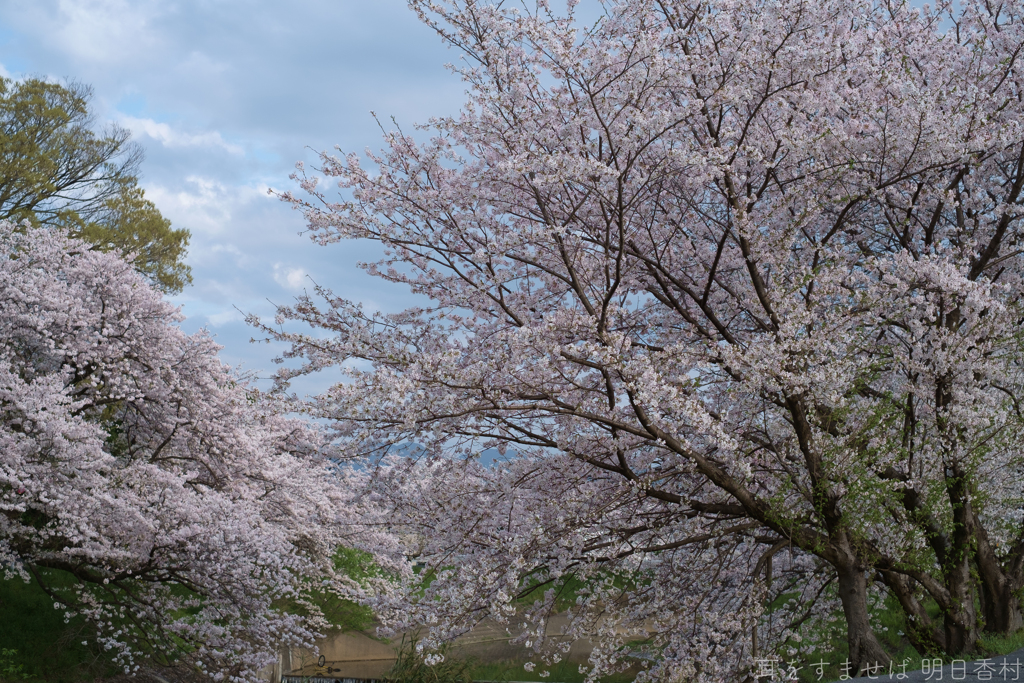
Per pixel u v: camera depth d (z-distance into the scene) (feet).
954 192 27.96
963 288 25.05
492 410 24.36
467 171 26.94
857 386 25.62
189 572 39.01
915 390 26.84
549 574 27.04
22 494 34.19
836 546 26.30
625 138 22.99
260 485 47.70
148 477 40.14
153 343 44.93
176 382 44.29
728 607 29.40
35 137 76.13
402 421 22.76
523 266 28.91
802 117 28.09
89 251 44.78
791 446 26.63
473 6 24.47
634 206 27.30
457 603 23.89
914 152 26.66
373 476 28.73
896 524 27.48
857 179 28.27
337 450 26.22
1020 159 30.14
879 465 25.75
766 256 25.94
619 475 28.53
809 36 26.14
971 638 27.99
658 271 30.32
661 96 27.25
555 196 27.02
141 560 38.06
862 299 24.91
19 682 35.12
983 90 30.01
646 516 28.55
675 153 23.38
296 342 24.21
